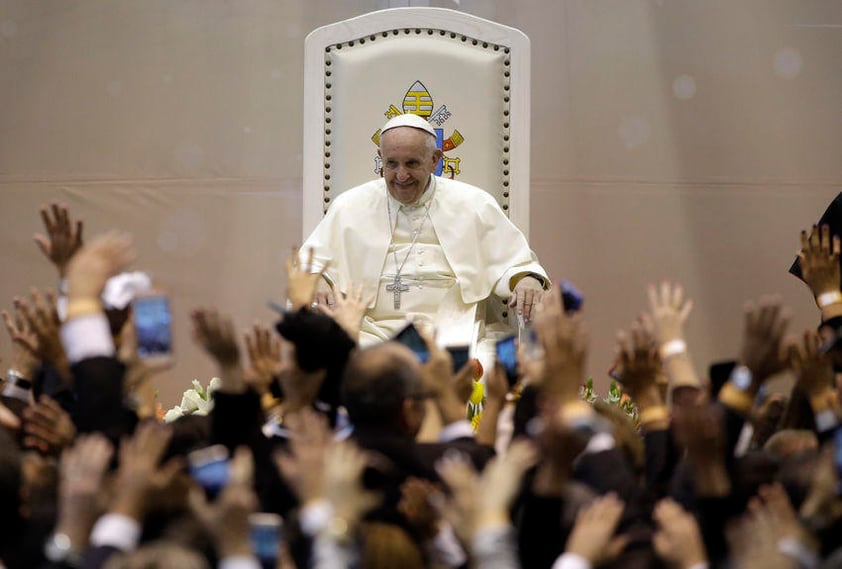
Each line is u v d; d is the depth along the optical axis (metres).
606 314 28.66
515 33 24.66
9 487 9.66
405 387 10.65
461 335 22.36
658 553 9.65
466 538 8.67
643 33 28.75
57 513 9.98
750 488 10.09
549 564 9.50
